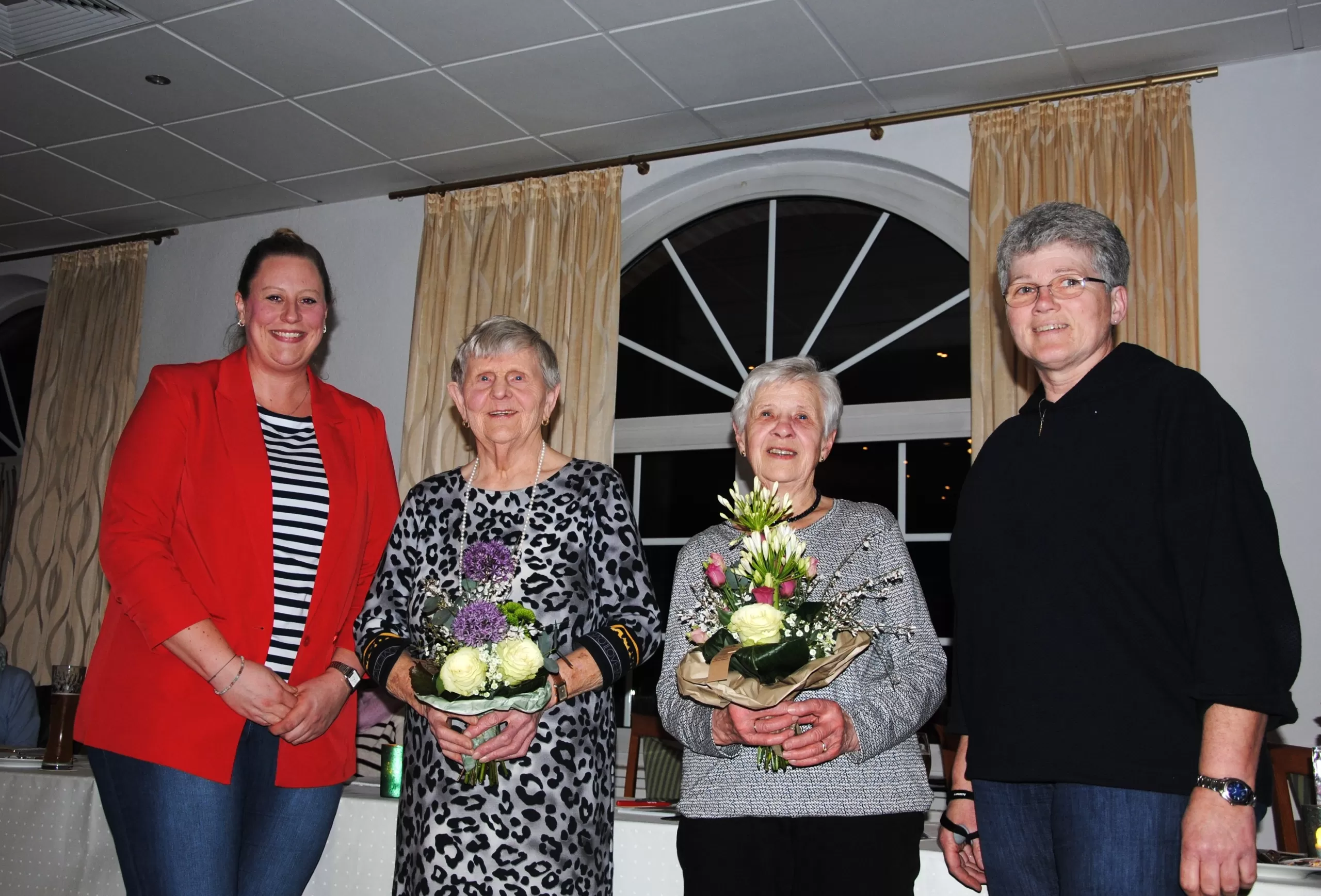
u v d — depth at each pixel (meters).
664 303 5.16
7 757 2.84
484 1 3.71
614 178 4.89
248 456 2.17
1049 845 1.65
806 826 1.79
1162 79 3.99
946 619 4.29
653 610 2.10
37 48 4.15
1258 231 3.82
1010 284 1.81
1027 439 1.79
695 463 4.93
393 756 2.43
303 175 5.22
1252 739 1.45
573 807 1.96
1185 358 3.76
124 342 5.85
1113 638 1.56
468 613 1.85
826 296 4.84
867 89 4.26
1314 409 3.65
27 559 5.79
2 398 6.71
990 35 3.82
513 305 4.93
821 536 2.01
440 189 5.25
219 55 4.15
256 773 2.11
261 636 2.10
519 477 2.19
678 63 4.09
